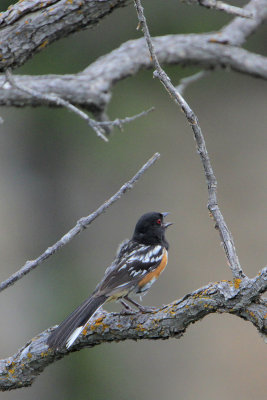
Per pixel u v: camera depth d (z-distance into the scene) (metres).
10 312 15.27
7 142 16.88
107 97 8.45
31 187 17.27
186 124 17.80
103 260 16.83
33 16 6.18
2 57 6.32
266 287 5.04
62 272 16.39
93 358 13.68
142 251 7.45
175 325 5.56
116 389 13.84
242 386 14.79
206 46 8.85
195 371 15.09
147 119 15.22
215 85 18.42
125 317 5.75
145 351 15.21
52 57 13.52
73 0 6.09
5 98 7.91
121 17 13.35
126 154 16.20
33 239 17.09
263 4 8.96
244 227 17.62
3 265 16.38
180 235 17.61
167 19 13.34
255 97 18.91
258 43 15.00
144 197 18.03
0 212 16.97
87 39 13.54
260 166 18.67
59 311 15.43
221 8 6.21
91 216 5.48
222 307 5.28
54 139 16.59
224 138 18.91
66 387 13.53
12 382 6.00
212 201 5.50
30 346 5.93
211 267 17.00
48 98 6.63
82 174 17.38
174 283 16.62
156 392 14.35
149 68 8.85
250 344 15.80
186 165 18.22
